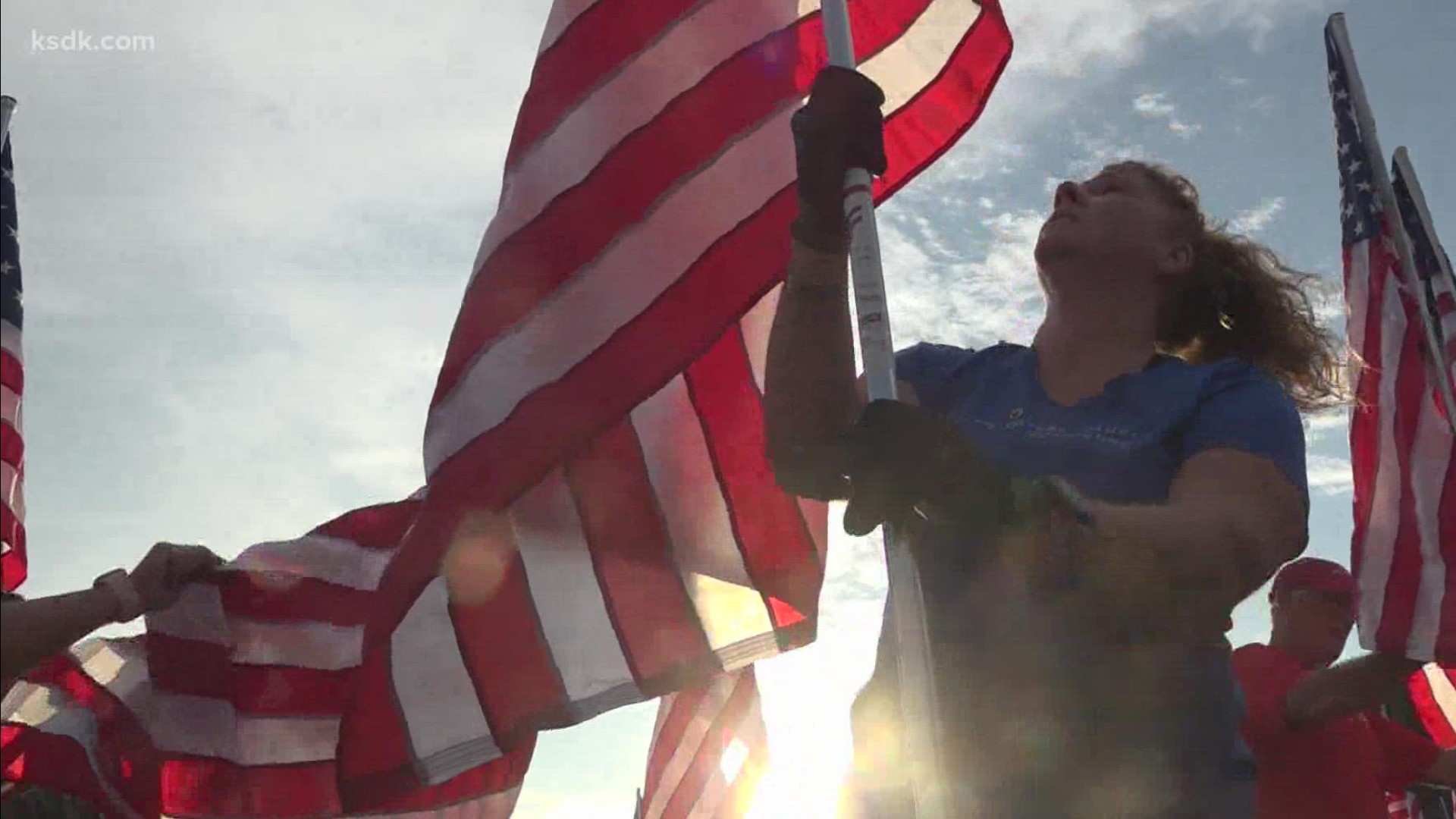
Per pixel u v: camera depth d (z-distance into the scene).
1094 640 2.46
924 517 2.27
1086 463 2.61
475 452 3.55
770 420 3.11
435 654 3.55
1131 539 2.26
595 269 3.69
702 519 3.82
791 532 3.86
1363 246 6.36
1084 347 2.84
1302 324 3.26
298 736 4.43
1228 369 2.65
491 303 3.64
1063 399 2.79
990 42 4.01
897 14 4.05
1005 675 2.50
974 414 2.86
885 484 2.19
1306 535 2.51
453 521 3.53
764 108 3.91
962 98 4.00
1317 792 4.96
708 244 3.75
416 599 3.50
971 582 2.57
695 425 3.88
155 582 4.23
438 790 4.75
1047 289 2.96
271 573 4.52
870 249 2.85
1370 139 6.38
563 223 3.72
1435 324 6.48
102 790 4.11
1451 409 5.84
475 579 3.59
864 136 2.94
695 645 3.73
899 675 2.68
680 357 3.64
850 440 2.24
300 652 4.48
